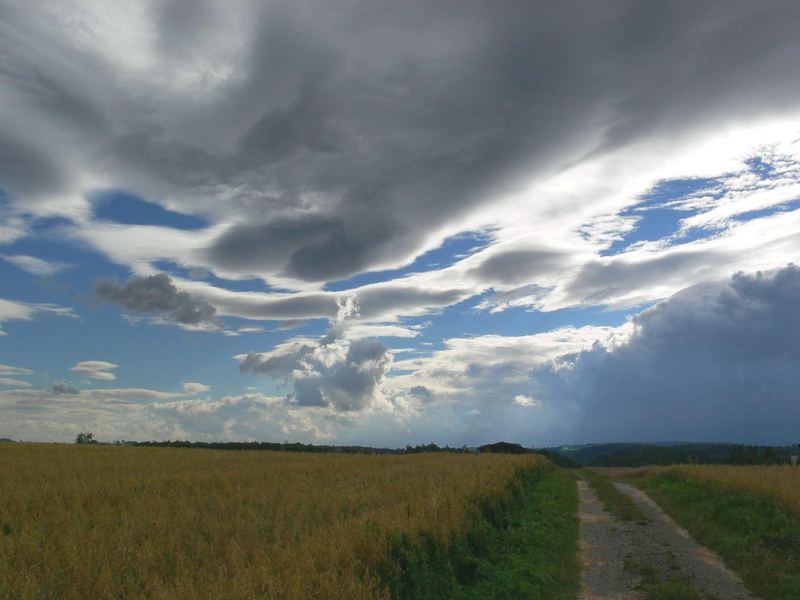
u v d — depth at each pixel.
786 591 10.64
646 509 22.83
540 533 16.25
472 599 10.23
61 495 17.58
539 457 50.22
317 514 13.48
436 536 11.62
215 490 19.38
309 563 8.83
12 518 13.52
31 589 7.80
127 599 7.78
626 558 14.05
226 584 7.87
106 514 13.64
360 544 10.20
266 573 8.18
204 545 10.40
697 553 14.51
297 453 47.94
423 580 9.81
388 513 12.81
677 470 35.03
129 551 9.75
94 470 26.72
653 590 11.10
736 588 11.35
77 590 8.20
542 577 11.79
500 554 13.35
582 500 26.64
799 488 19.92
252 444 73.56
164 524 11.91
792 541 13.90
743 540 14.82
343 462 34.75
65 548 9.74
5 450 39.91
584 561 13.84
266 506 14.66
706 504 20.86
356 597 7.98
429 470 26.62
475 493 17.33
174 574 8.93
